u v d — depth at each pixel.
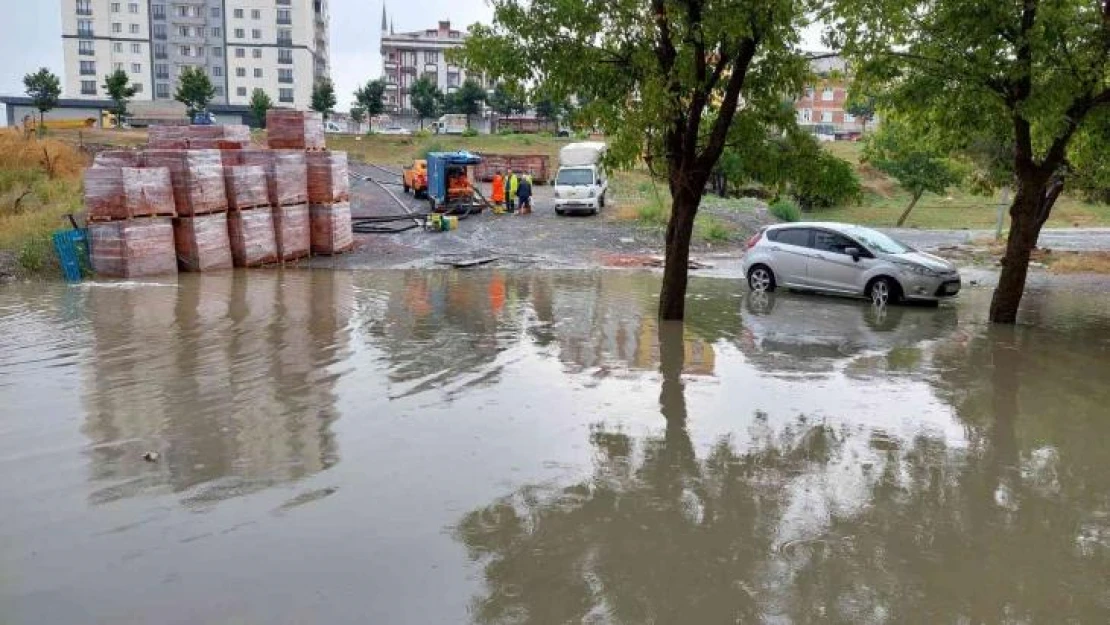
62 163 31.44
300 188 22.00
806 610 4.31
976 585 4.62
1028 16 12.30
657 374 9.54
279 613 4.15
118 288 16.19
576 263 22.33
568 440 7.01
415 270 20.70
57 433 6.97
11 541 4.93
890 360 10.59
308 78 101.69
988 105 13.18
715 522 5.38
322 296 15.61
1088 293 18.08
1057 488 6.11
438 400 8.20
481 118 87.19
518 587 4.47
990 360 10.66
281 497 5.65
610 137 12.72
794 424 7.62
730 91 12.24
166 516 5.31
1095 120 13.20
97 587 4.40
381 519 5.31
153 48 97.81
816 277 16.91
